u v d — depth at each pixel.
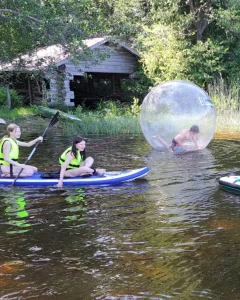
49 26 11.21
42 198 5.97
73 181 6.68
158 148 9.87
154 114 9.91
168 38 18.22
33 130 13.87
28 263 3.88
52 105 17.62
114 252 4.09
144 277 3.58
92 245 4.27
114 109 17.22
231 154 9.14
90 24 12.22
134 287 3.42
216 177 7.07
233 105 15.98
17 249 4.20
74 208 5.49
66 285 3.46
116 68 19.17
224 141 11.10
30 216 5.19
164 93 10.05
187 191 6.23
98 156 9.18
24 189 6.46
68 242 4.36
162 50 18.25
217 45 18.56
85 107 20.14
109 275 3.62
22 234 4.60
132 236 4.49
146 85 19.27
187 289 3.37
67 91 17.88
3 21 12.27
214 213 5.21
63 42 11.82
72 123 14.38
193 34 19.12
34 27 11.23
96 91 22.08
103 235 4.53
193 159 8.64
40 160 8.76
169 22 19.08
